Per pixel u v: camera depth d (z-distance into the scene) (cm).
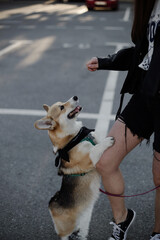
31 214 288
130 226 270
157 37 191
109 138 222
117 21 1392
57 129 267
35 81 655
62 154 254
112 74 692
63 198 248
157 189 235
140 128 214
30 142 418
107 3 1738
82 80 655
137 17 205
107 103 532
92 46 929
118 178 227
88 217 258
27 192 317
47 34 1132
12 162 372
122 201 238
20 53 880
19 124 468
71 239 261
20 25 1341
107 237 260
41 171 353
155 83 185
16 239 261
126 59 241
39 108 522
